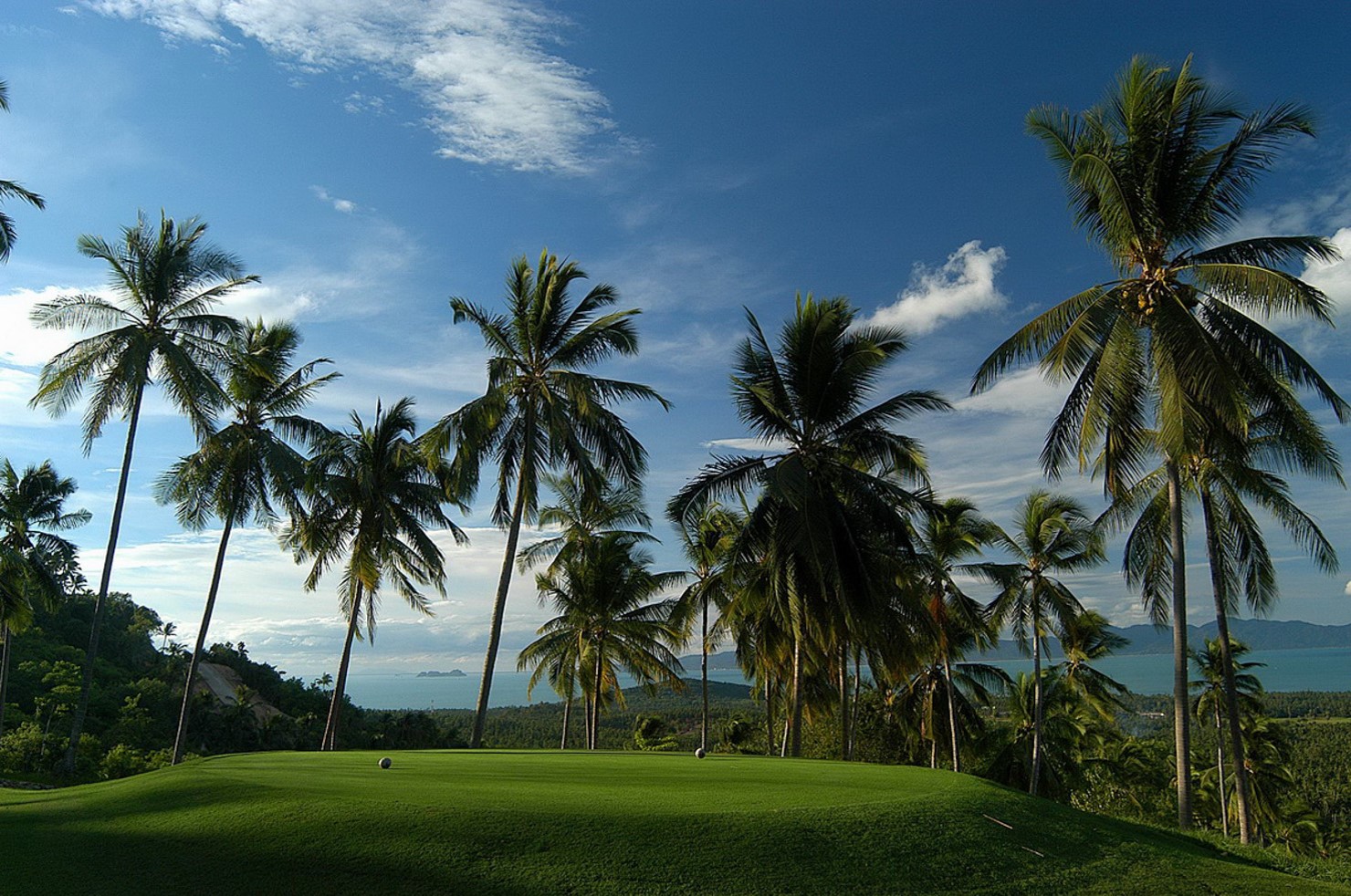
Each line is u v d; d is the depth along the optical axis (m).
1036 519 37.84
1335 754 94.19
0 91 22.77
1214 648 50.19
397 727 82.62
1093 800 55.56
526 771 15.37
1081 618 45.62
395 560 38.34
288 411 36.69
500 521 30.50
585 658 44.31
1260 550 27.58
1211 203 21.11
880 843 10.95
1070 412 22.50
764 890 9.70
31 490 43.44
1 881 9.86
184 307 33.03
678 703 170.75
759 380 28.78
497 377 29.81
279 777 13.80
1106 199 20.86
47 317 30.56
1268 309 18.50
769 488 25.55
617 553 43.78
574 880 9.58
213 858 10.35
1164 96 21.12
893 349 28.25
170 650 97.50
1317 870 14.92
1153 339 20.88
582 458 30.25
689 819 10.90
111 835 11.55
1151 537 28.02
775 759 18.94
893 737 49.31
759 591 30.75
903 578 29.16
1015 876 10.95
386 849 10.18
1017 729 48.00
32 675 66.00
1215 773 58.56
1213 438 23.33
